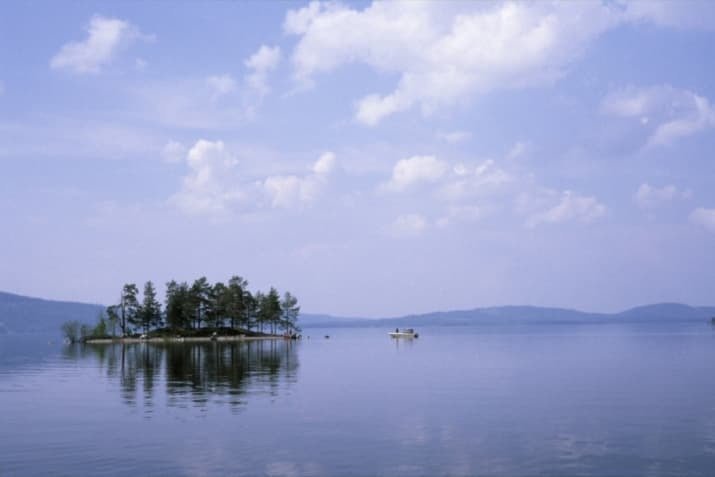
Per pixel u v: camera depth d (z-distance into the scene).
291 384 55.62
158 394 48.25
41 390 52.47
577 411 38.62
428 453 27.11
